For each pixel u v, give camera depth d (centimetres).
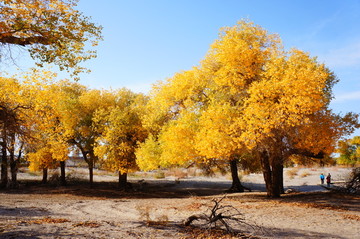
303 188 3588
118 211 1664
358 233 1073
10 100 1736
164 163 2769
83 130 3391
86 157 3547
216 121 1931
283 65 2006
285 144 2117
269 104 1839
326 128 2030
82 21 1105
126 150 3256
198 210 1636
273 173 2361
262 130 1822
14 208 1595
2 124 1478
